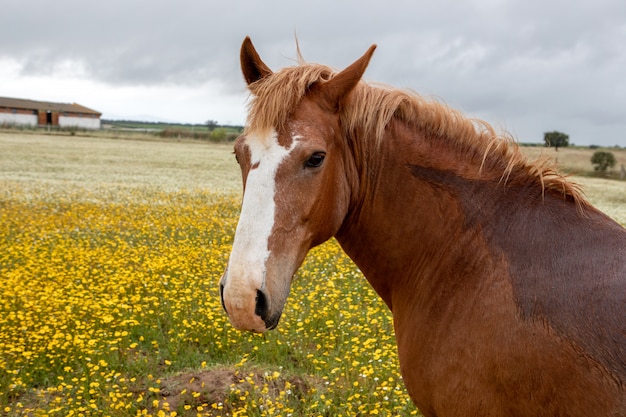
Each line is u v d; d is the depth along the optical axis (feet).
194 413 15.33
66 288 23.15
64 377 16.92
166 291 22.33
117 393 15.01
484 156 8.79
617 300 7.18
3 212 43.88
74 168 94.63
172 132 219.41
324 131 8.23
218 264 28.43
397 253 9.18
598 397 6.97
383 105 8.91
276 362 18.30
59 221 40.65
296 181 7.96
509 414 7.64
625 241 7.75
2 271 26.45
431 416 8.85
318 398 15.60
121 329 20.03
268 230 7.78
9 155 113.29
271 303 7.65
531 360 7.38
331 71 9.02
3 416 15.10
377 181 9.01
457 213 8.73
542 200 8.42
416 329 8.81
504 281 7.98
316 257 30.12
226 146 187.83
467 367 7.97
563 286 7.57
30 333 18.48
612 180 109.91
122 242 32.99
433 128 9.12
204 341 19.70
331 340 19.56
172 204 53.26
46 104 298.35
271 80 8.43
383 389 15.29
